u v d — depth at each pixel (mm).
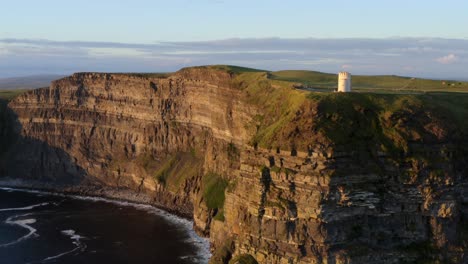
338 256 103812
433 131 110688
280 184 110500
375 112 114375
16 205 197625
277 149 112188
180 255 140500
